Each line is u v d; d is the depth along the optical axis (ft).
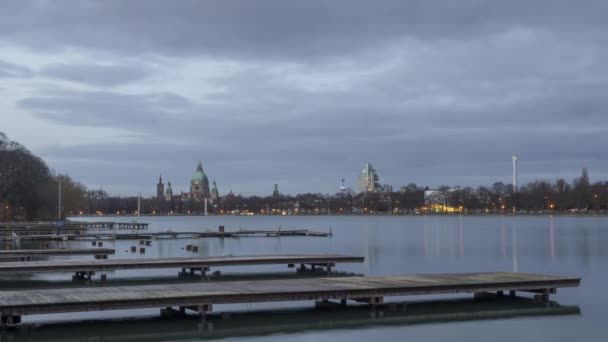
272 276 148.56
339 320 95.61
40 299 86.02
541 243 261.65
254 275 150.41
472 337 86.84
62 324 91.81
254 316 97.45
